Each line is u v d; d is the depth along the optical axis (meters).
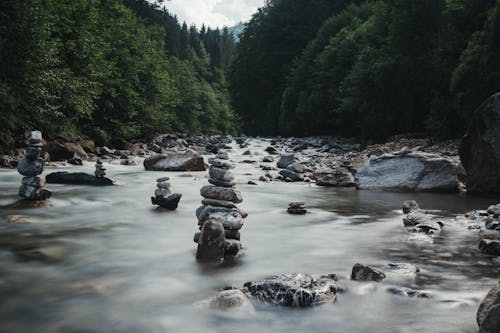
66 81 22.55
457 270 5.14
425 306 4.03
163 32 53.06
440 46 32.06
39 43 20.34
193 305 4.04
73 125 25.55
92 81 27.53
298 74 57.38
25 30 19.84
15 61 19.78
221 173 6.26
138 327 3.59
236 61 73.75
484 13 28.23
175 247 6.19
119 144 31.75
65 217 8.33
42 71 21.03
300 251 6.05
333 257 5.75
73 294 4.32
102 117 31.98
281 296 4.03
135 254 5.80
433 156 13.57
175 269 5.17
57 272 5.01
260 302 4.05
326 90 48.53
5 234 6.84
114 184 13.16
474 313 3.87
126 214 8.71
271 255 5.82
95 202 10.04
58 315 3.81
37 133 9.51
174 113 55.97
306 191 13.05
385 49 36.59
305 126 55.19
